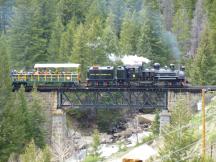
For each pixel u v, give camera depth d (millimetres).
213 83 132500
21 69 150250
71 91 113250
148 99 111000
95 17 177750
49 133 113500
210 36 153250
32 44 152375
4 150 99000
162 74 110312
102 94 117688
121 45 161500
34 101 110250
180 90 109188
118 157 97188
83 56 141875
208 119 85500
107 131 136375
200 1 190000
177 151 70000
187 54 171500
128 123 138125
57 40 158625
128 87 111375
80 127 135125
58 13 178500
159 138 92188
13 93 110438
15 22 153750
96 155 106188
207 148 71688
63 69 116312
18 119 104688
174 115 82375
